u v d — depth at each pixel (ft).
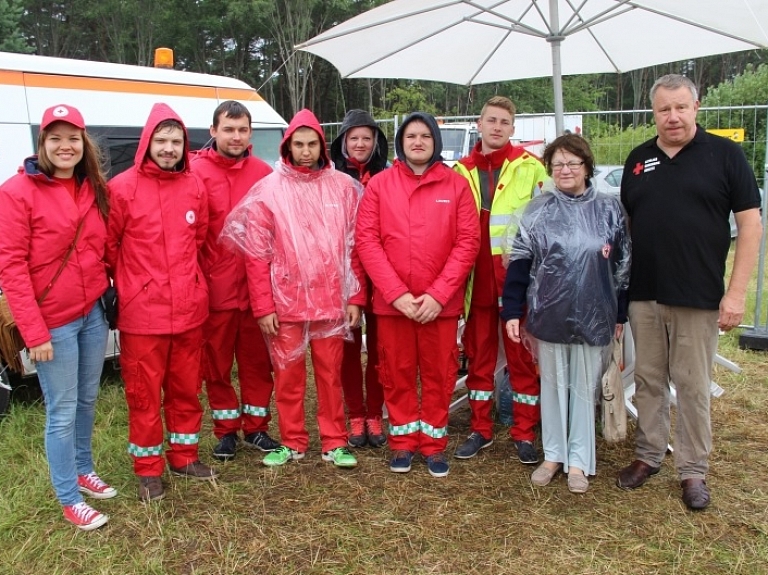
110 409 15.02
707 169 9.91
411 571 9.09
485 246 12.10
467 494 11.10
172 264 10.48
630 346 13.85
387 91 112.88
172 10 98.94
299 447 12.32
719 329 10.55
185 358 11.05
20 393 15.93
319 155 11.63
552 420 11.34
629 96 145.28
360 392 13.38
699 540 9.67
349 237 11.84
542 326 10.81
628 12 13.14
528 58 15.97
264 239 11.37
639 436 11.36
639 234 10.48
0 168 14.42
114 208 10.14
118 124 16.26
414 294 11.27
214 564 9.27
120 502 10.85
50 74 15.28
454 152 38.09
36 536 9.93
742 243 9.89
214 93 18.60
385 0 104.58
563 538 9.78
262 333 12.19
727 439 13.17
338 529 10.07
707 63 132.46
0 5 74.59
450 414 14.88
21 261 9.09
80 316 9.74
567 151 10.58
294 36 96.22
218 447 12.50
